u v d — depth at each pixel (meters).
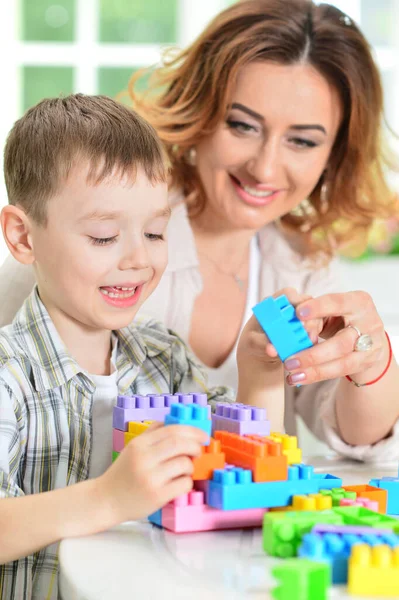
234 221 1.15
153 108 1.19
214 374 1.21
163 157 0.86
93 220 0.78
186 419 0.64
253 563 0.55
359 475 0.88
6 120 2.32
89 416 0.86
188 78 1.14
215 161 1.11
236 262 1.26
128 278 0.80
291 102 1.06
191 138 1.12
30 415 0.82
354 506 0.62
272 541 0.56
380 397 0.93
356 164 1.24
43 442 0.82
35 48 2.31
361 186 1.28
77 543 0.59
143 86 2.31
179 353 1.00
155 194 0.82
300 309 0.80
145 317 1.05
